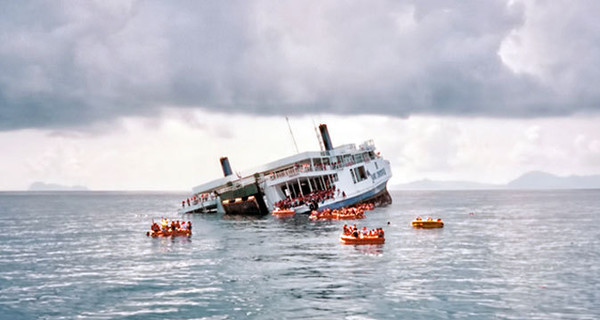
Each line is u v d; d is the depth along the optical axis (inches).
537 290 1515.7
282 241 2662.4
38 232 3545.8
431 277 1694.1
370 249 2340.1
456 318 1246.9
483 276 1715.1
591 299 1419.8
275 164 4512.8
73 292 1536.7
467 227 3563.0
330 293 1482.5
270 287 1565.0
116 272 1846.7
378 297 1437.0
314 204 4320.9
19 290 1567.4
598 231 3334.2
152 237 3061.0
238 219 4153.5
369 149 5393.7
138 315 1294.3
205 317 1269.7
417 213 5137.8
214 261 2049.7
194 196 5004.9
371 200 5157.5
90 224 4377.5
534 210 6299.2
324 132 5093.5
